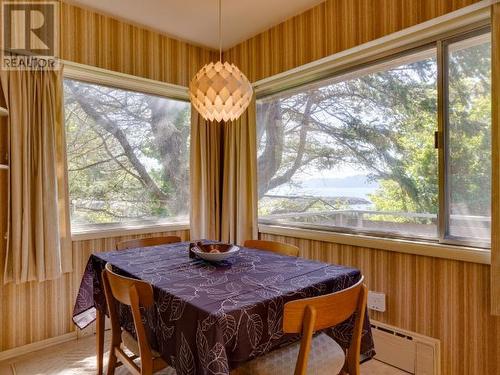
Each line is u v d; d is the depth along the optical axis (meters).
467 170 1.86
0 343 2.14
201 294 1.24
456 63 1.89
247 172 3.06
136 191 2.90
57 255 2.24
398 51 2.13
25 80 2.16
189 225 3.13
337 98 2.53
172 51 3.04
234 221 3.12
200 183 3.14
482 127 1.81
